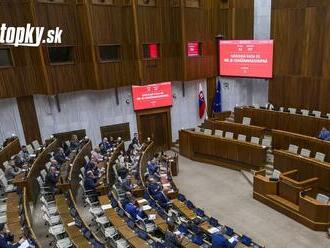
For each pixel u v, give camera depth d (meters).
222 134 14.97
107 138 15.97
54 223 9.01
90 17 13.47
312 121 13.40
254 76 16.19
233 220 10.32
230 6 16.28
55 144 14.35
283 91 16.02
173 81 16.97
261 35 17.06
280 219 10.25
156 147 17.44
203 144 15.40
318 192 10.93
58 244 7.98
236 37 16.80
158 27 15.25
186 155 16.45
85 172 12.08
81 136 15.38
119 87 15.76
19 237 7.63
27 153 12.98
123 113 16.16
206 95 18.20
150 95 16.44
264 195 11.21
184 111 17.78
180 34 15.55
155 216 8.84
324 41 13.90
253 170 13.65
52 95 13.60
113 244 8.23
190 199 11.88
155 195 10.30
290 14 14.95
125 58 14.81
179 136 16.72
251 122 15.80
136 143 15.34
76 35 13.80
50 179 10.98
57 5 13.13
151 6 14.83
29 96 14.05
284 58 15.61
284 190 10.70
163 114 17.20
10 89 13.10
